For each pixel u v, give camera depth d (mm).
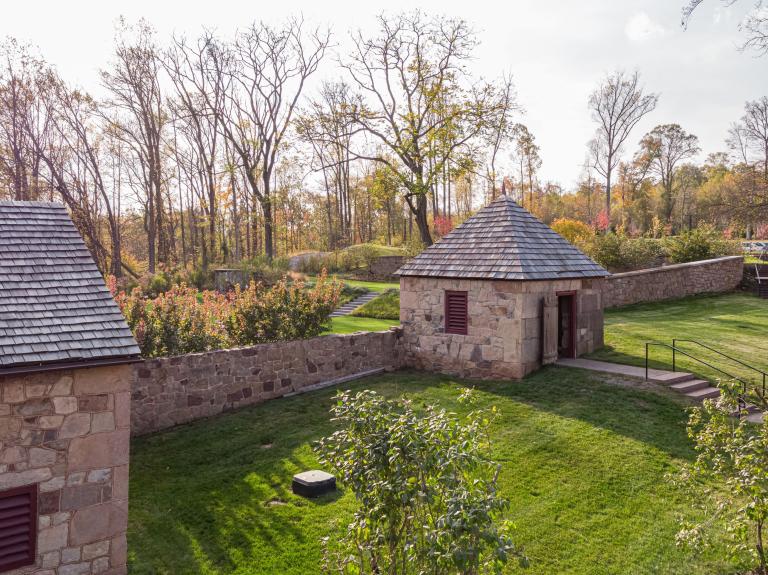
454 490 5070
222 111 39750
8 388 7090
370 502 5441
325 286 17938
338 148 50688
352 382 15906
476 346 15664
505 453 10758
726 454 9914
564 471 10078
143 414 12414
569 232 39938
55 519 7406
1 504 7066
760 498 6805
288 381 15008
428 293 16797
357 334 16578
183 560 7938
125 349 7863
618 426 11633
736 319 21766
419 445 5406
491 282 15273
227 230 58000
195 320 15141
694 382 13672
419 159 31641
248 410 13828
